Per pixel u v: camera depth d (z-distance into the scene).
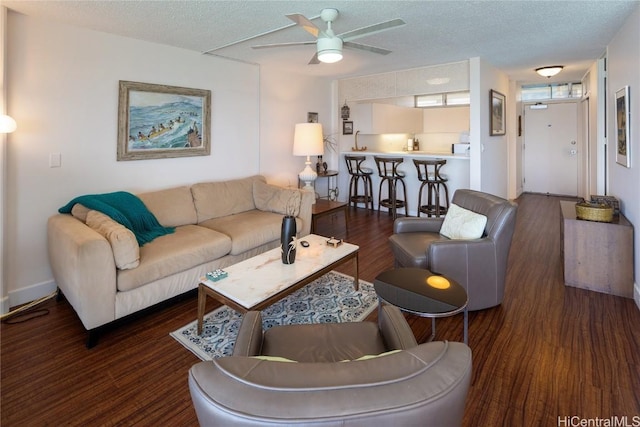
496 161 5.61
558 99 7.27
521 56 4.58
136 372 2.06
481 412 1.72
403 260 2.87
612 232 2.89
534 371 2.00
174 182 3.92
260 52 4.08
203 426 0.71
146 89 3.55
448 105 6.92
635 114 2.88
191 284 2.90
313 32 2.61
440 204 5.80
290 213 3.99
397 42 3.81
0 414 1.74
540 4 2.79
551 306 2.76
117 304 2.42
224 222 3.68
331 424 0.64
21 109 2.81
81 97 3.14
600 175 4.76
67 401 1.83
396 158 5.65
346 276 3.40
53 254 2.73
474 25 3.25
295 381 0.70
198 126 4.07
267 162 5.05
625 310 2.66
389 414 0.66
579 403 1.76
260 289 2.20
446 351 0.79
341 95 6.14
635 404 1.75
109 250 2.34
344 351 1.56
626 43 3.17
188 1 2.55
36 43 2.85
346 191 6.64
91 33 3.16
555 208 6.29
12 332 2.48
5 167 2.71
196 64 4.01
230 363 0.75
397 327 1.52
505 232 2.66
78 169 3.17
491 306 2.70
